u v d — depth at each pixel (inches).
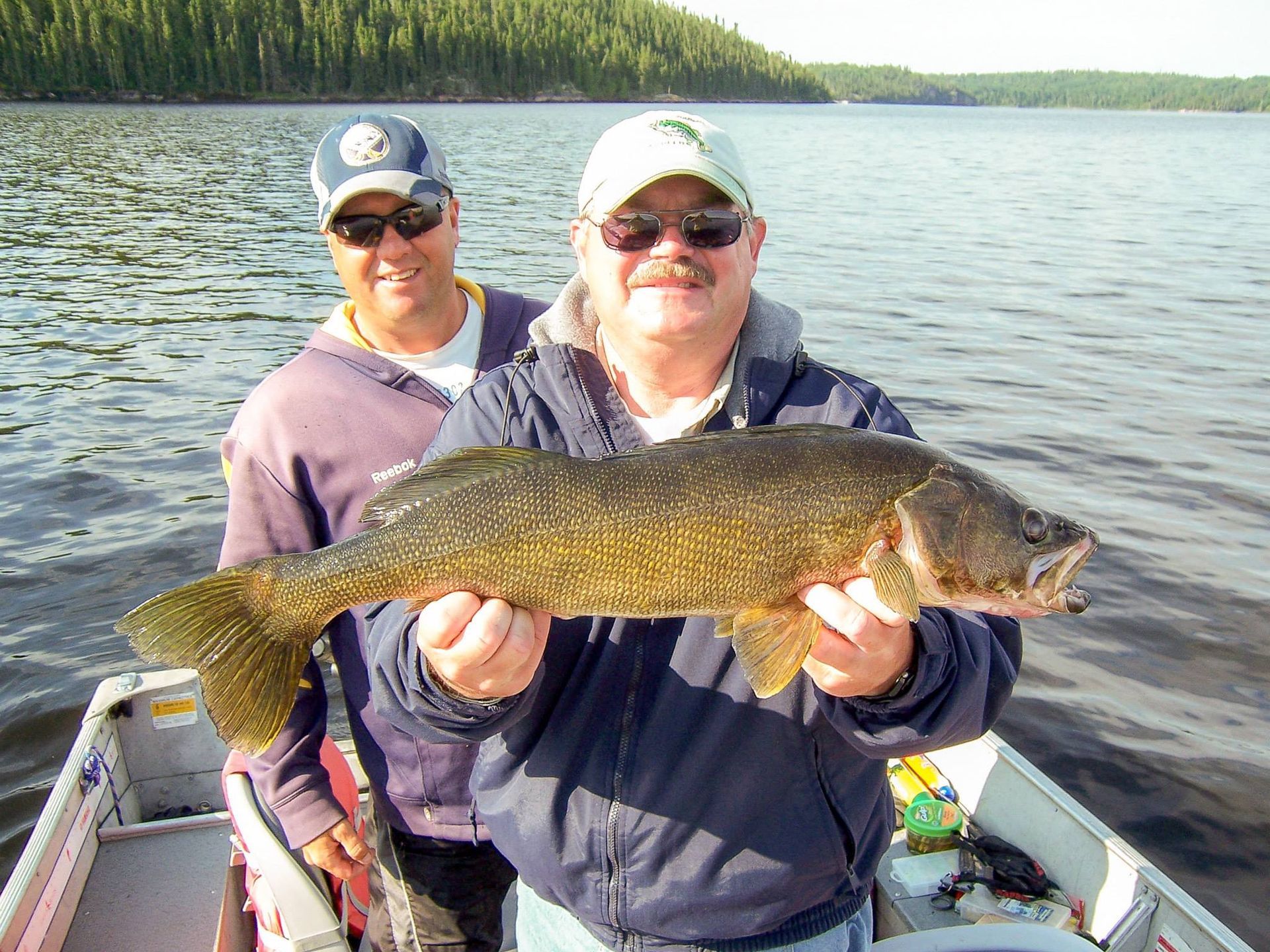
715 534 92.3
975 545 96.0
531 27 5339.6
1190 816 223.6
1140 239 1102.4
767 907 88.7
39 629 285.1
